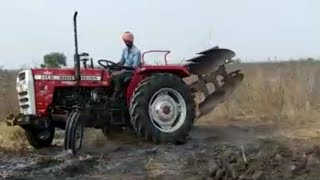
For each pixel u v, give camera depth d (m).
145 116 8.17
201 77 9.54
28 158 7.34
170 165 6.71
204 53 9.03
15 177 6.29
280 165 5.77
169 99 8.45
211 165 6.23
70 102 8.21
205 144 8.20
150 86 8.25
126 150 7.80
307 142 7.84
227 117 11.22
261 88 11.70
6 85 13.87
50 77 8.09
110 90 8.50
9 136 8.93
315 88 11.84
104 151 7.77
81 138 7.68
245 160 5.95
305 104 10.91
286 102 11.24
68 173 6.47
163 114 8.36
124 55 8.95
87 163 6.85
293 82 11.76
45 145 8.49
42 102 8.03
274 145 7.10
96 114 8.21
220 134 9.24
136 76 8.43
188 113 8.52
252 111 11.42
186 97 8.55
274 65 14.64
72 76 8.20
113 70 8.63
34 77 8.03
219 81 9.81
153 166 6.68
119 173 6.44
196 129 9.88
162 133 8.27
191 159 6.96
